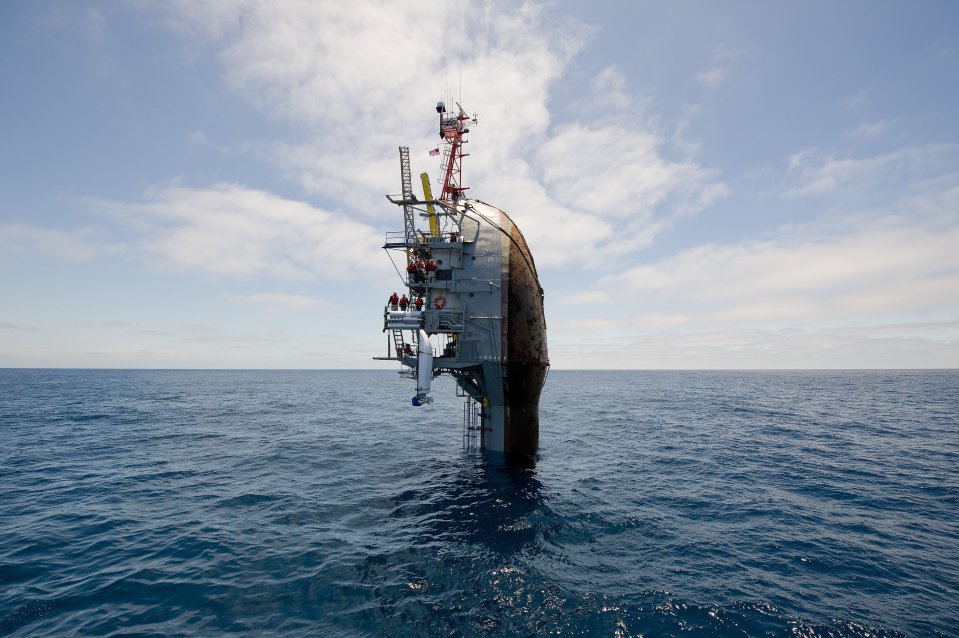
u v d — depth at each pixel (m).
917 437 35.91
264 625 10.70
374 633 10.32
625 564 13.70
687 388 114.31
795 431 39.34
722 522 17.19
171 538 15.80
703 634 10.25
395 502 19.61
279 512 18.42
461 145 30.64
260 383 147.88
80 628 10.56
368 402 72.44
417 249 26.52
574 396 85.19
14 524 17.14
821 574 13.09
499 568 13.41
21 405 61.41
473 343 25.50
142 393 88.56
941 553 14.51
